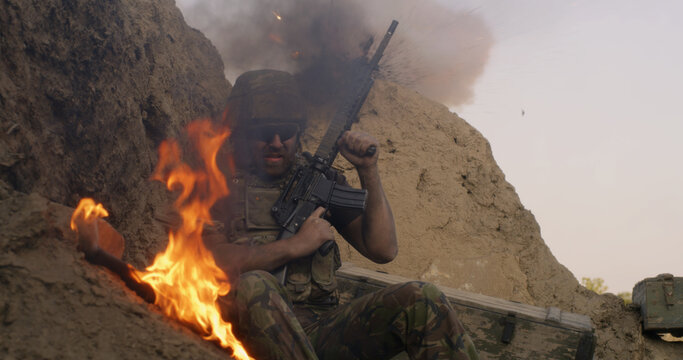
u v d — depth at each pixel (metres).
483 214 5.34
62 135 2.50
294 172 2.94
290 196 2.86
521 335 3.31
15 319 1.65
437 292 2.28
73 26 2.54
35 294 1.74
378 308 2.32
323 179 2.93
